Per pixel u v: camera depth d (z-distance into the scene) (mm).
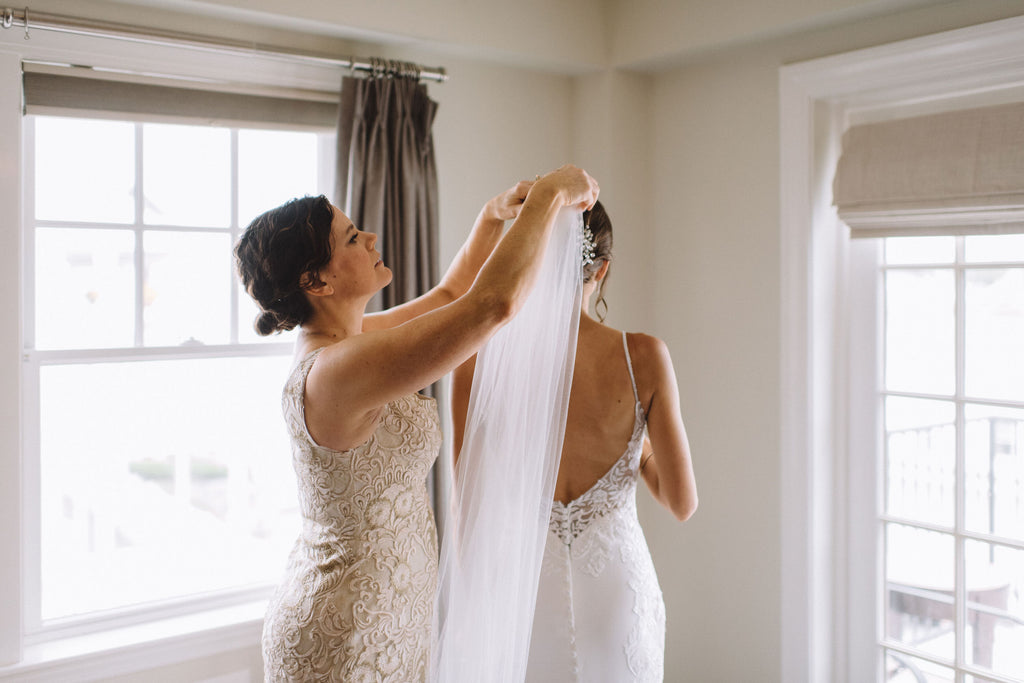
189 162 2844
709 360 3045
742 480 2943
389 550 1463
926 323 2549
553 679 1686
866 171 2521
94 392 2967
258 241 1473
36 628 2367
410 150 2658
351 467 1421
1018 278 2320
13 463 2197
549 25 2914
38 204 2766
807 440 2695
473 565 1566
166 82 2383
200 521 3789
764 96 2811
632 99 3150
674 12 2838
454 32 2697
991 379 2398
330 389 1313
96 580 2844
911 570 2619
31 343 2369
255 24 2488
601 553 1694
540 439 1550
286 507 3021
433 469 2697
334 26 2500
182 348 2584
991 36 2207
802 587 2727
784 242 2730
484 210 1838
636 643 1703
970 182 2289
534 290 1549
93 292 2871
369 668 1444
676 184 3131
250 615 2596
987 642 2439
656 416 1695
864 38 2508
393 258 2654
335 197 2598
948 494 2512
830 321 2729
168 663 2436
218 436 3031
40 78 2203
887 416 2664
